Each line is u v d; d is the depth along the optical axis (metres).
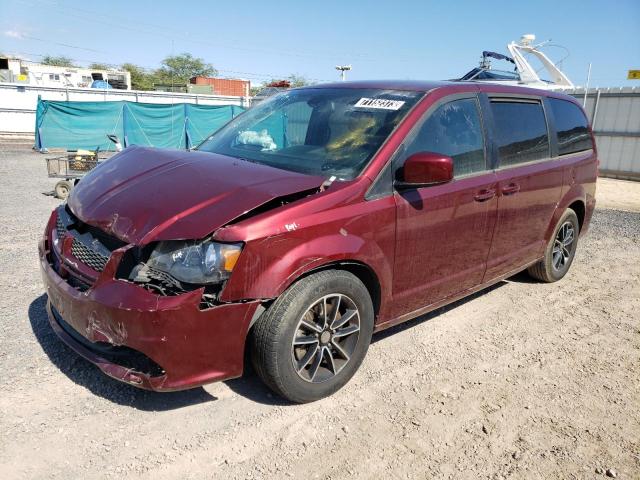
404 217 3.46
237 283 2.77
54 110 19.14
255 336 2.97
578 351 4.22
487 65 17.47
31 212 8.27
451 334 4.38
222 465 2.71
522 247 4.86
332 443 2.93
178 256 2.72
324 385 3.25
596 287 5.78
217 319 2.76
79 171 9.88
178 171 3.32
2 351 3.59
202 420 3.04
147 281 2.73
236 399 3.26
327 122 3.91
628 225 9.38
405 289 3.67
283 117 4.23
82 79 41.09
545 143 4.98
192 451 2.79
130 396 3.20
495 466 2.83
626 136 17.44
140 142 20.75
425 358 3.93
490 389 3.57
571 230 5.71
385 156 3.42
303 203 3.02
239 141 4.20
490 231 4.27
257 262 2.80
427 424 3.14
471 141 4.07
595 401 3.51
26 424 2.88
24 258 5.66
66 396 3.15
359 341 3.38
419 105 3.72
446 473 2.76
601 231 8.71
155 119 20.81
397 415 3.21
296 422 3.08
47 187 11.05
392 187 3.43
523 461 2.88
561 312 5.01
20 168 14.23
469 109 4.12
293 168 3.58
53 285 3.07
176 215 2.81
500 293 5.43
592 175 5.82
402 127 3.56
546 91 5.21
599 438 3.12
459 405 3.36
